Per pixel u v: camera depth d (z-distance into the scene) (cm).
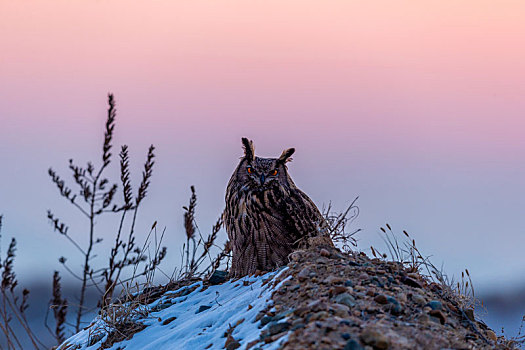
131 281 2153
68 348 1983
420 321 1524
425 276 1848
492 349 1521
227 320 1702
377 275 1711
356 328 1387
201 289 2180
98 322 2066
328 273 1712
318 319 1432
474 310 1831
